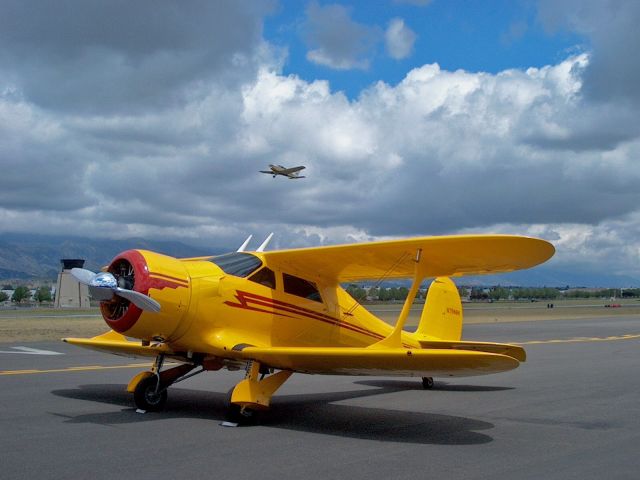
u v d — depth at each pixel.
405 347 10.48
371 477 5.03
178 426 6.98
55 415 7.50
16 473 4.95
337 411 8.34
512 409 8.62
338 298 9.27
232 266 8.04
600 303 126.31
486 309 75.19
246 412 7.13
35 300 149.38
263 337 8.11
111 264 7.55
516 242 7.13
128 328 7.25
